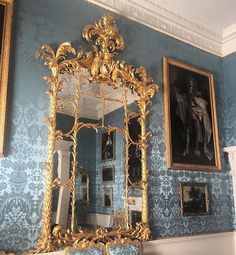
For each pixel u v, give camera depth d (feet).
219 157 13.51
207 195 12.78
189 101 13.01
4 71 8.57
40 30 9.70
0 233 7.97
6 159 8.41
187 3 12.78
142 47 12.16
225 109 14.65
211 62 14.62
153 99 11.93
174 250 11.14
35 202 8.64
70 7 10.52
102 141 10.21
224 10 13.25
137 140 11.02
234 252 13.05
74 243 8.98
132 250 9.52
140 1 12.19
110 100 10.62
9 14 8.99
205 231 12.40
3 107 8.38
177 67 13.00
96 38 10.83
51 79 9.45
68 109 9.70
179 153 12.14
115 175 10.28
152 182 11.20
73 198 9.28
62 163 9.26
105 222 9.78
